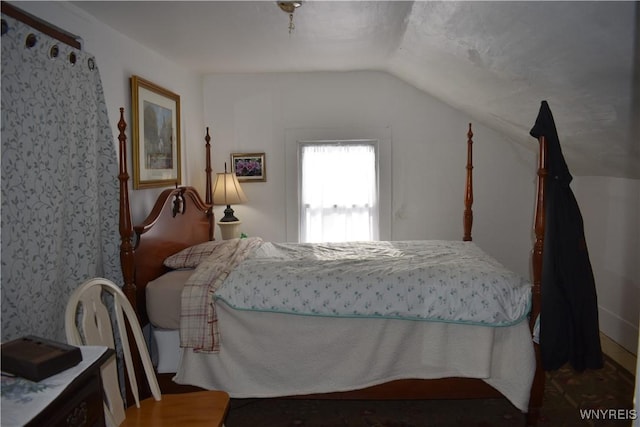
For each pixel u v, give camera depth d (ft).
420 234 13.33
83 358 3.60
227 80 13.14
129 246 7.10
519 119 10.40
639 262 9.30
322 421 7.52
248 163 13.29
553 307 6.48
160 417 5.31
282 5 7.20
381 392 7.24
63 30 6.81
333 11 7.68
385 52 10.58
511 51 7.10
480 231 13.24
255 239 10.46
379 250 9.73
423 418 7.55
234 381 7.22
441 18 7.29
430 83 11.60
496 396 7.14
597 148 8.95
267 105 13.16
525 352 6.88
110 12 7.43
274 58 11.12
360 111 13.04
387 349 7.14
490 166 13.04
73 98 6.30
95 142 6.83
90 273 6.66
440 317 6.93
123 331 5.59
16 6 5.84
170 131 10.57
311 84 13.04
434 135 13.03
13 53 5.26
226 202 12.11
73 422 3.34
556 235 6.46
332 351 7.19
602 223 10.56
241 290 7.20
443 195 13.19
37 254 5.62
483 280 7.07
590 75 6.46
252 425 7.43
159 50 10.00
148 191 9.54
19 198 5.36
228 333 7.23
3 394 3.08
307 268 7.72
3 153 5.14
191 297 7.13
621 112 7.07
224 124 13.24
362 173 13.20
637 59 5.58
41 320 5.71
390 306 6.99
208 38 9.18
